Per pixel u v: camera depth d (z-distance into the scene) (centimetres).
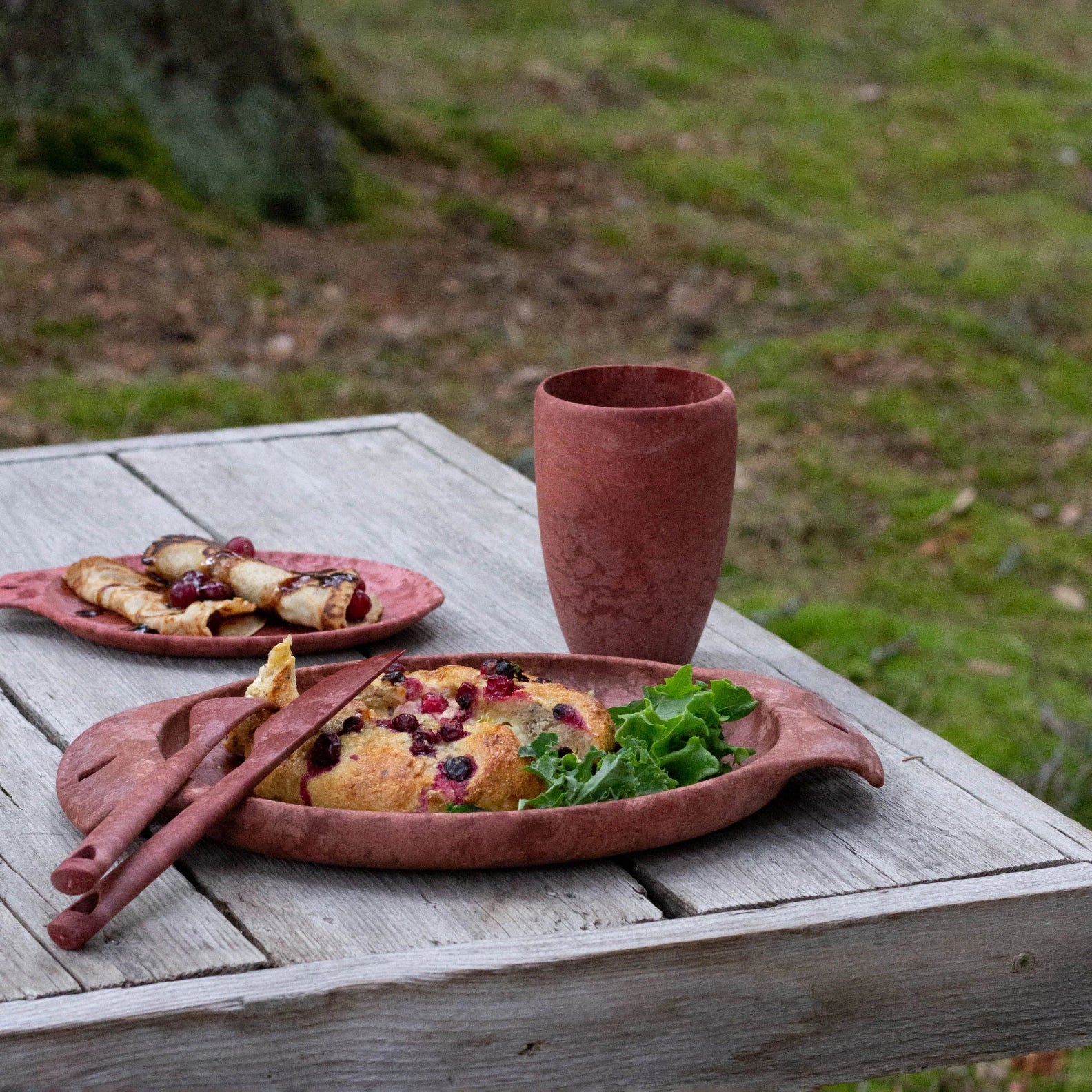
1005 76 911
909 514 448
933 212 741
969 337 587
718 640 168
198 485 219
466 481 223
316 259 598
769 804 127
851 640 364
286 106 628
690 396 150
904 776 133
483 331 562
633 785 116
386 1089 102
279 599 161
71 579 171
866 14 979
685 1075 108
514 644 164
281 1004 98
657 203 702
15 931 105
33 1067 95
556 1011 104
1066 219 740
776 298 614
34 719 144
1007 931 114
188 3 604
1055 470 485
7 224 555
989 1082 254
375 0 925
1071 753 317
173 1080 98
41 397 468
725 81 862
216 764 122
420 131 729
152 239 570
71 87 593
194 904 108
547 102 800
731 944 106
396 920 107
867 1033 112
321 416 477
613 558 143
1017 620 392
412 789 114
